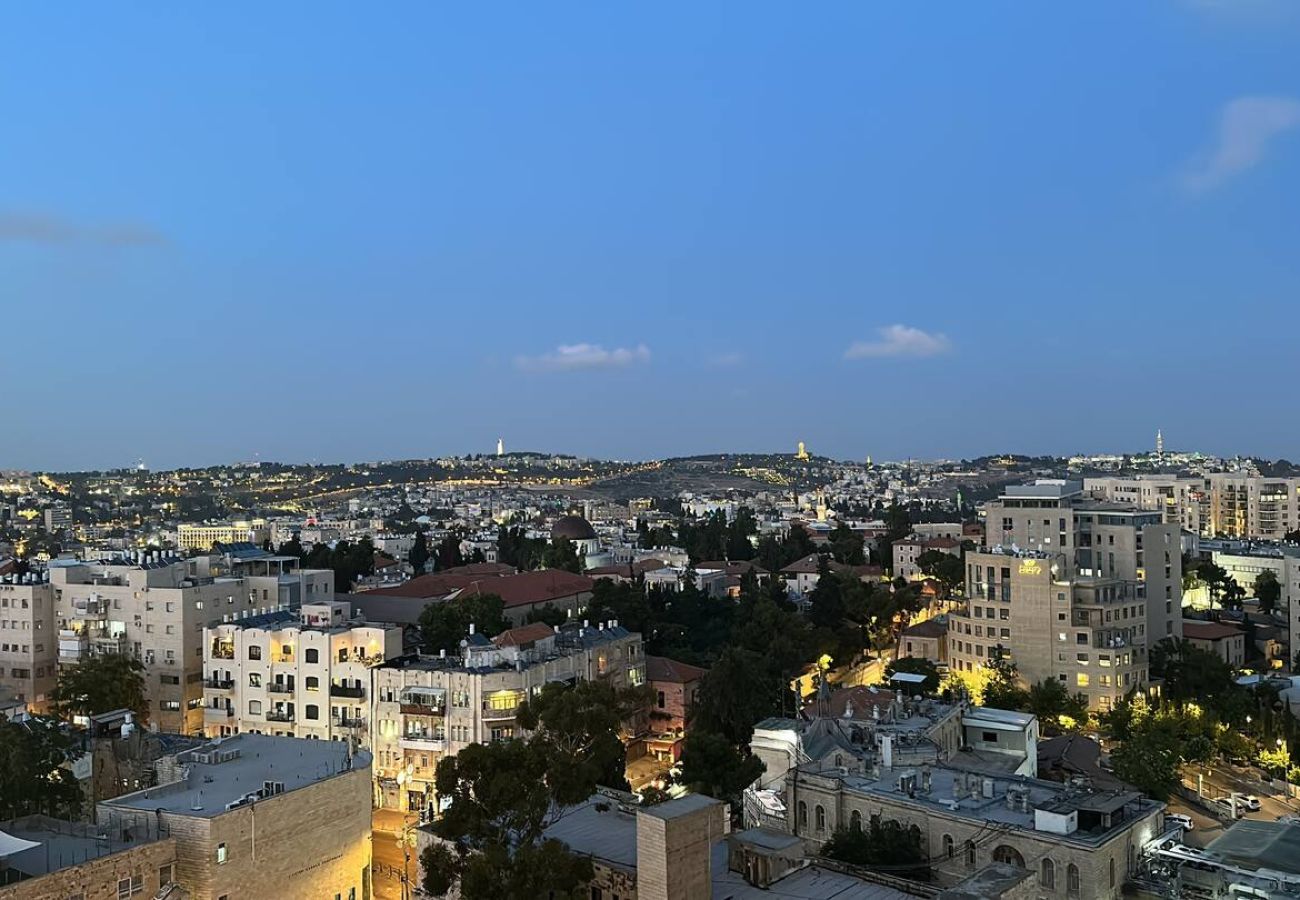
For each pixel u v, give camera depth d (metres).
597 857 84.81
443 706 162.00
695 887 72.62
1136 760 152.75
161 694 198.12
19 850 85.19
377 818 156.00
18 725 120.75
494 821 88.06
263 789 100.69
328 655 171.88
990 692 196.25
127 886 87.69
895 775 103.50
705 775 140.12
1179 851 87.75
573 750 97.75
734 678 173.25
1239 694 193.38
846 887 79.44
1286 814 154.25
